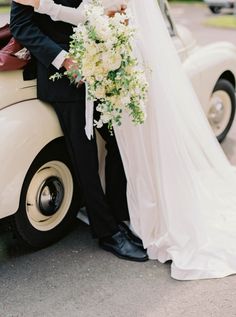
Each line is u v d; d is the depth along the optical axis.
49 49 2.64
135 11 2.81
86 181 2.92
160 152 2.88
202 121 3.53
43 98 2.85
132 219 3.02
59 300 2.64
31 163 2.74
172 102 3.00
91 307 2.58
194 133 3.44
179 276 2.76
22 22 2.66
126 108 2.59
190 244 2.91
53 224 3.13
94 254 3.04
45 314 2.54
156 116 2.86
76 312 2.55
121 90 2.47
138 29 2.73
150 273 2.84
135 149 2.86
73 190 3.21
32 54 2.76
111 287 2.73
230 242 3.00
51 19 2.71
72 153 2.91
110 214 3.02
